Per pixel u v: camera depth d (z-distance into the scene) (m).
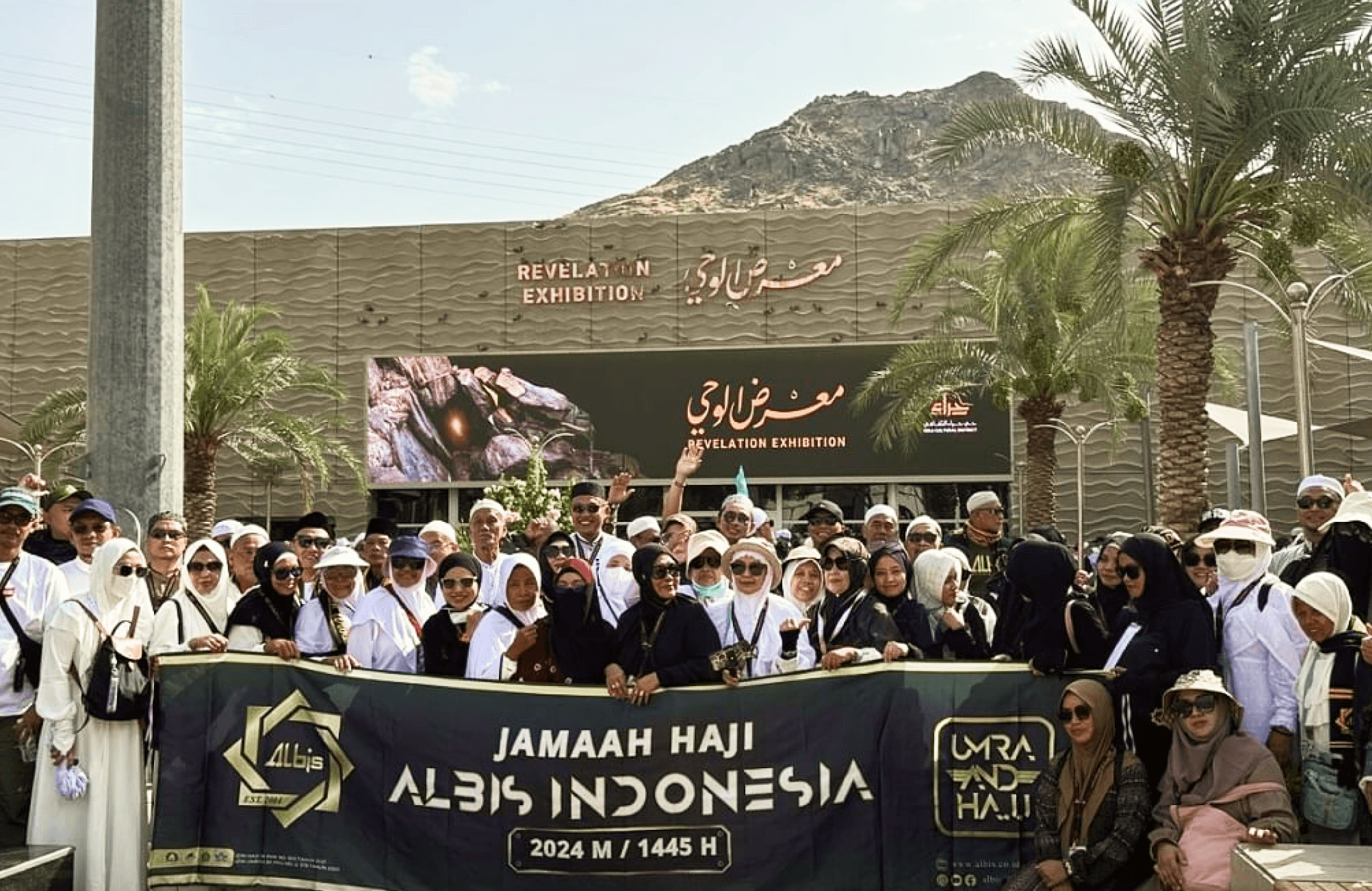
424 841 6.41
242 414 30.53
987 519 9.25
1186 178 16.42
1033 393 26.09
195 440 28.98
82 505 7.12
